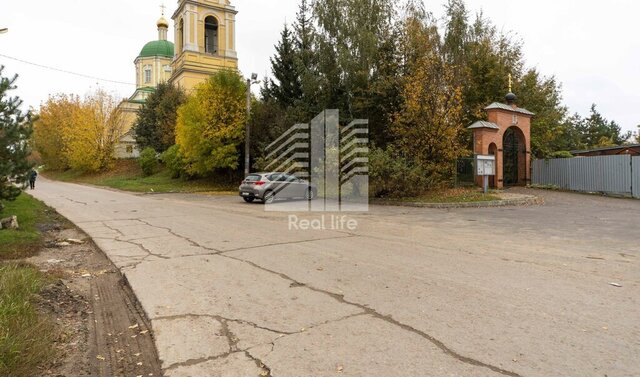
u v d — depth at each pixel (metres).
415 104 17.50
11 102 9.05
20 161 9.23
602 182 19.44
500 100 24.42
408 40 21.58
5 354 3.01
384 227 10.16
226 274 5.64
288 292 4.80
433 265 6.03
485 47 24.91
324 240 8.28
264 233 9.25
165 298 4.66
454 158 18.12
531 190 20.03
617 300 4.37
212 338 3.55
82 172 44.97
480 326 3.69
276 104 28.41
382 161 17.17
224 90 26.05
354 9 23.11
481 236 8.66
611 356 3.09
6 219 9.35
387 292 4.73
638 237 8.36
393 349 3.25
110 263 6.64
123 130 46.69
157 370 3.07
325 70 24.36
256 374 2.91
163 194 24.11
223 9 42.75
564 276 5.35
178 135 27.69
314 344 3.38
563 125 28.58
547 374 2.82
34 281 4.89
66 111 48.97
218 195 23.25
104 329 3.92
